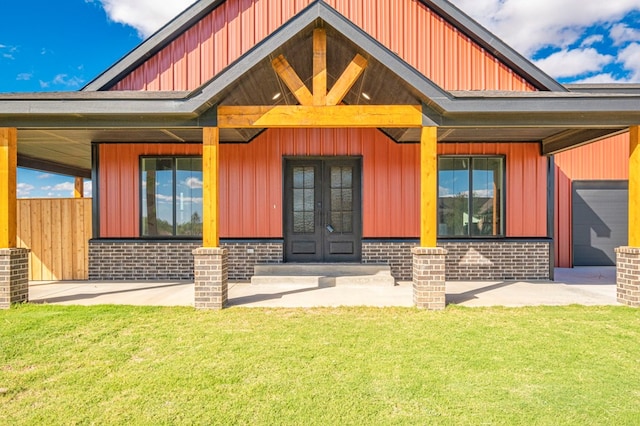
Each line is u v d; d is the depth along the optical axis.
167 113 5.52
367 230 8.38
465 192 8.51
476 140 8.30
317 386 3.17
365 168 8.40
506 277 8.33
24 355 3.81
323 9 5.36
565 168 10.33
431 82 5.50
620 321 4.96
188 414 2.75
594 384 3.22
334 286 7.51
